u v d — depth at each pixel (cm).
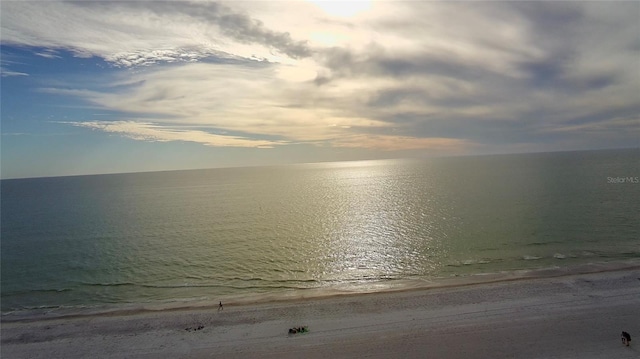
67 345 2391
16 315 2919
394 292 2966
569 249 3934
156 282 3556
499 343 2159
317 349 2197
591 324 2322
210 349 2262
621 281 2947
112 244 5050
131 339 2428
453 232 4866
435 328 2364
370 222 5928
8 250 4869
